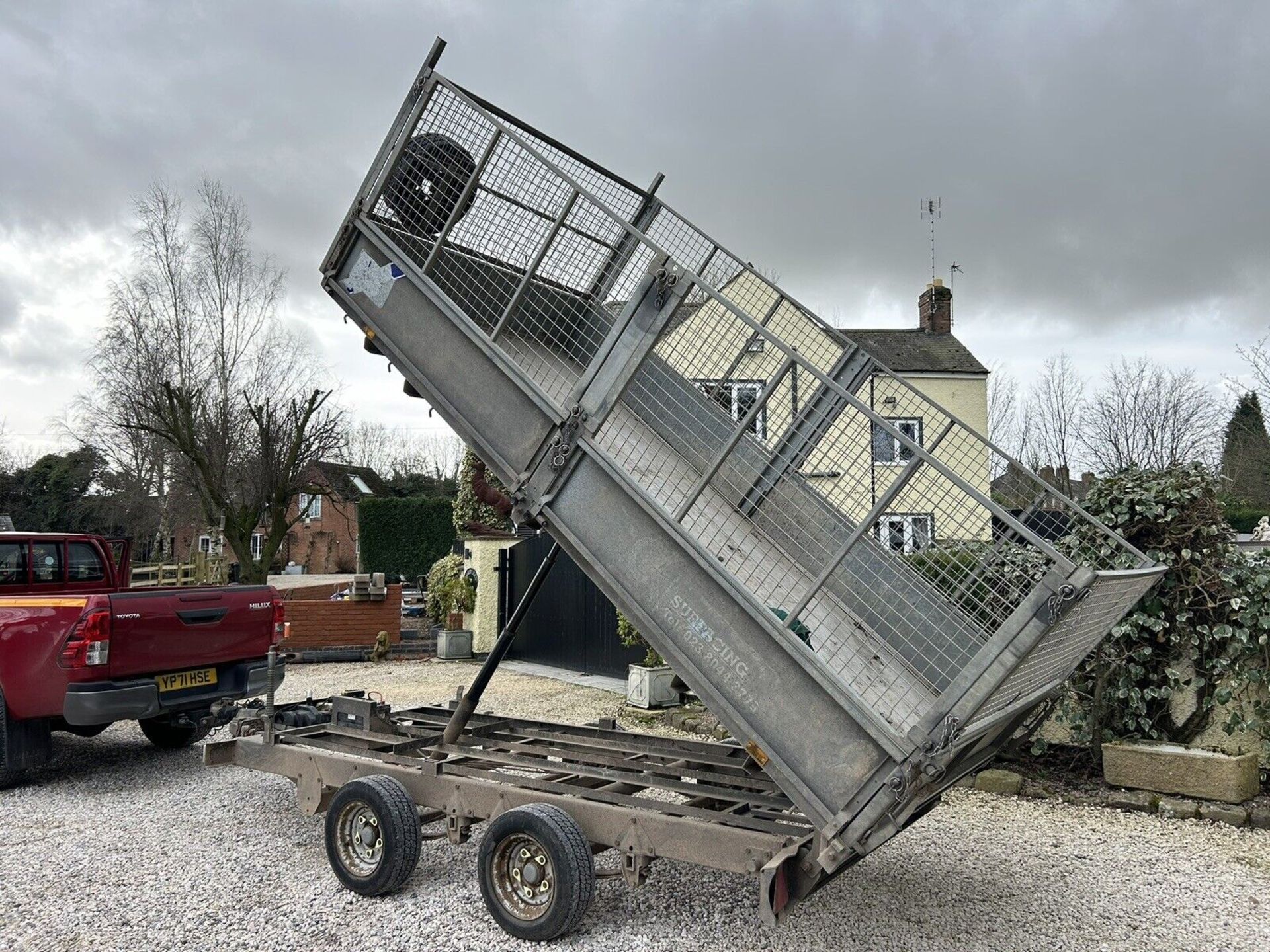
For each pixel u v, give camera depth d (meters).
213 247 27.20
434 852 5.32
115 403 27.70
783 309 5.34
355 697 6.40
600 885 4.80
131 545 8.63
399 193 5.12
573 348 5.22
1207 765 6.07
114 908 4.44
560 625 13.31
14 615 6.55
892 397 5.05
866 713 3.39
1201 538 6.60
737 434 3.94
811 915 4.37
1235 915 4.38
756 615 3.68
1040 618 3.15
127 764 7.58
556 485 4.38
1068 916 4.35
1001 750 4.50
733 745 5.45
